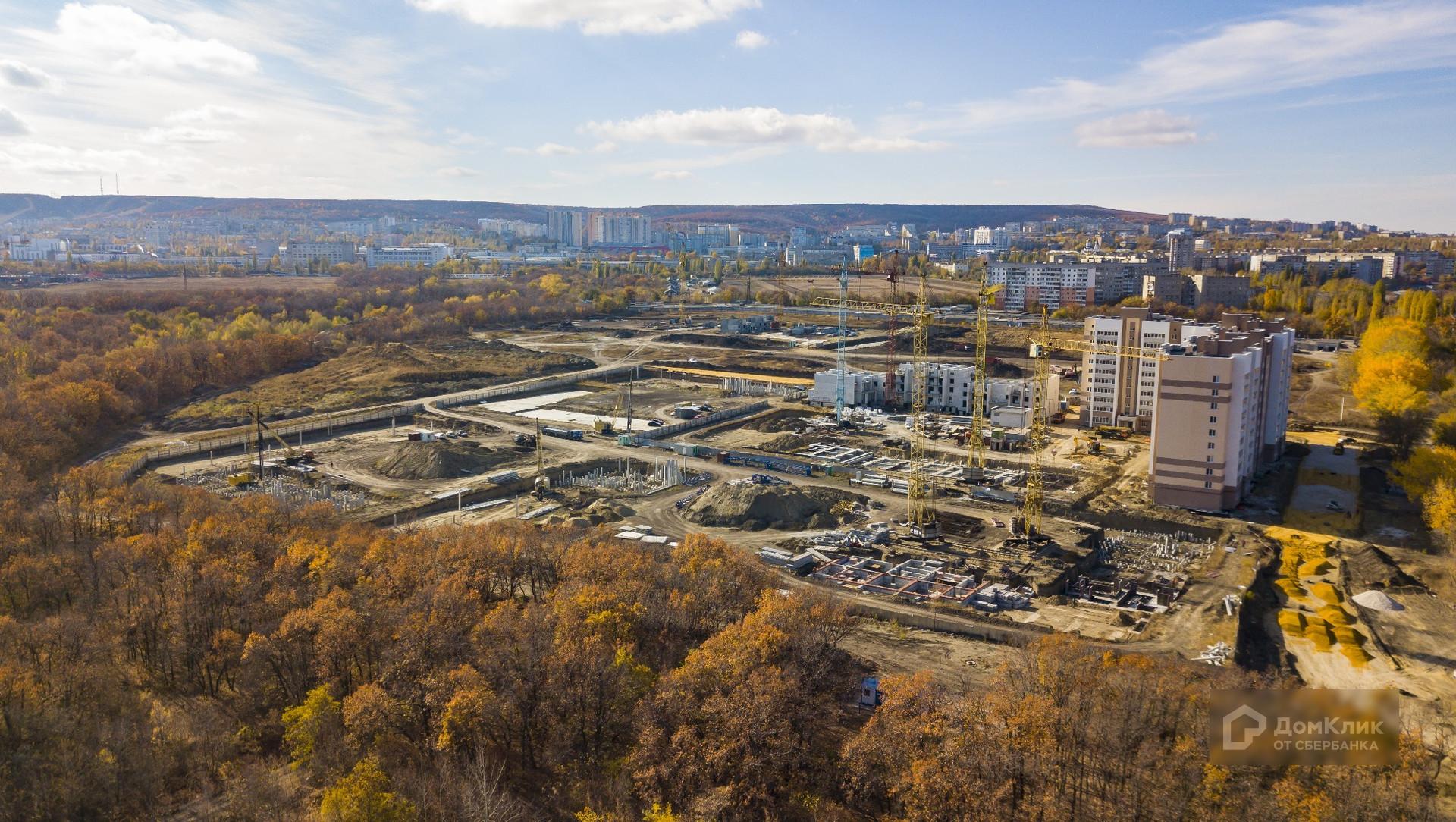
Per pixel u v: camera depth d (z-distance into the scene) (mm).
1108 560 196750
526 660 118062
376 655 125812
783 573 182375
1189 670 125625
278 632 125250
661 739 106312
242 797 103438
